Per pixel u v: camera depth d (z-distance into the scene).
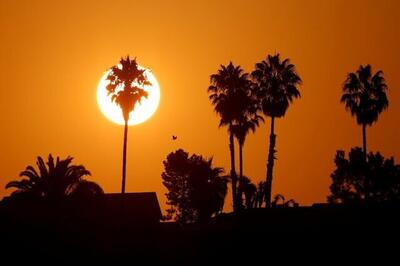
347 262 164.75
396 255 166.12
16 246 171.50
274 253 177.50
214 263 182.88
